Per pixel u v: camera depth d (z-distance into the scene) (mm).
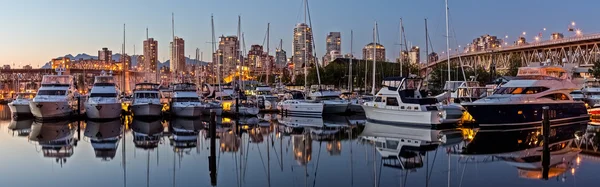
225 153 27859
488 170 22156
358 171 22344
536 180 20094
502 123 38812
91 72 156875
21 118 51594
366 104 45406
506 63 136250
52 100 47625
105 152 28281
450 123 40281
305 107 54375
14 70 164750
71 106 51031
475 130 38219
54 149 29453
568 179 20188
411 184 19766
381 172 22047
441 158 25375
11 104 52219
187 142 32562
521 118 39344
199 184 20156
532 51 135000
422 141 31969
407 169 22625
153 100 50812
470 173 21594
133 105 49688
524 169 22312
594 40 109688
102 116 48188
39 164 24484
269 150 28797
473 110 38344
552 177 20594
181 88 54250
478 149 28250
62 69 55531
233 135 36500
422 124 40062
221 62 120812
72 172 22531
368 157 25953
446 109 40469
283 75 140375
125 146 30734
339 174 21750
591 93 59250
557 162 23875
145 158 26188
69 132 38688
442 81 84562
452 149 28391
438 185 19531
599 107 49375
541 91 40875
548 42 123062
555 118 41719
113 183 20375
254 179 20969
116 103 48781
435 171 22156
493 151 27453
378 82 92562
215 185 19953
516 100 39438
